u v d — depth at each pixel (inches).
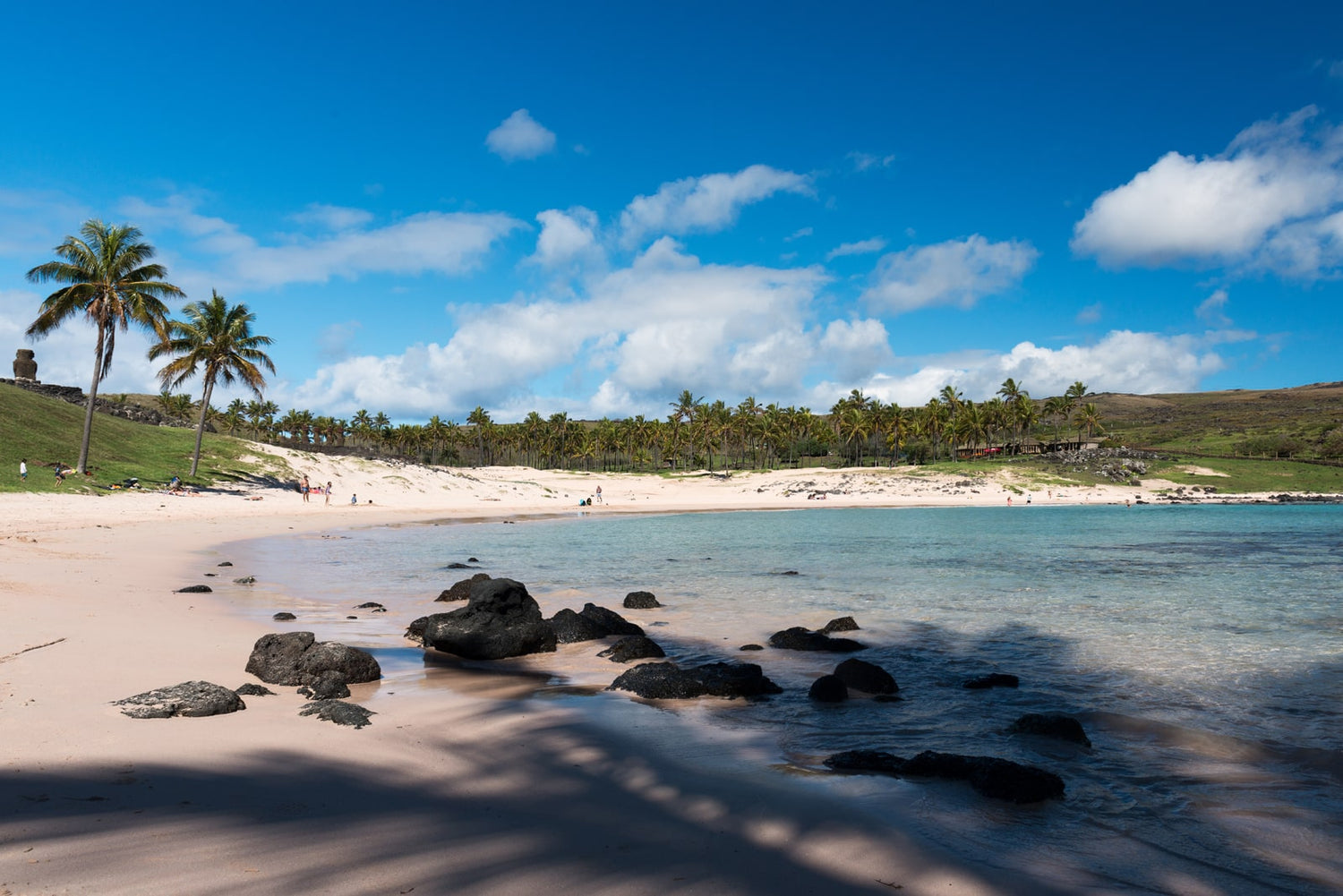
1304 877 192.4
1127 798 249.3
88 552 865.5
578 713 340.5
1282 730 331.0
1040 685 416.8
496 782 239.6
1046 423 6259.8
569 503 3309.5
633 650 471.5
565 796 229.9
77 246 1653.5
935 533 1841.8
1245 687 410.3
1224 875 192.5
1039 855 200.2
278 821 189.0
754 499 3895.2
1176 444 6200.8
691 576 943.0
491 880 163.5
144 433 2433.6
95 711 275.4
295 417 6486.2
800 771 266.2
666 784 245.8
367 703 346.6
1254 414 7278.5
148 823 179.3
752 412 5733.3
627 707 355.9
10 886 141.9
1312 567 1069.1
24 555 775.1
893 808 228.2
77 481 1633.9
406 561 1061.8
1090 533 1833.2
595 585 859.4
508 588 501.7
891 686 397.4
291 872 159.3
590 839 193.8
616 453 6427.2
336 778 228.1
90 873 150.9
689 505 3395.7
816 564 1101.1
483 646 466.9
